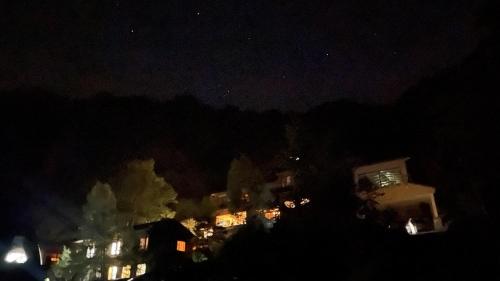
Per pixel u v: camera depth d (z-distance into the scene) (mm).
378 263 12625
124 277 28281
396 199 24719
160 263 25672
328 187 16609
